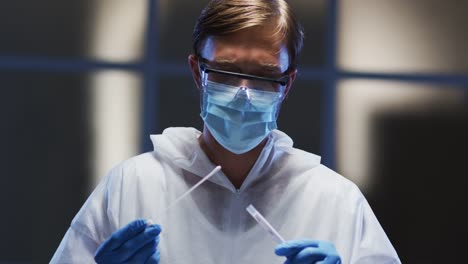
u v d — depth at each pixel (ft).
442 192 12.39
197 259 4.73
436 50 12.40
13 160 12.28
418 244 12.38
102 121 12.28
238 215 4.81
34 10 12.32
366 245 4.91
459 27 12.40
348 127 12.36
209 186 4.87
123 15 12.32
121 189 4.94
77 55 12.32
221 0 4.58
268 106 4.64
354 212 4.92
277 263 4.72
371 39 12.40
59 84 12.30
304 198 4.92
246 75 4.55
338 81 12.35
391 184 12.37
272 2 4.63
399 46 12.41
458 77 12.38
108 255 4.40
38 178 12.29
